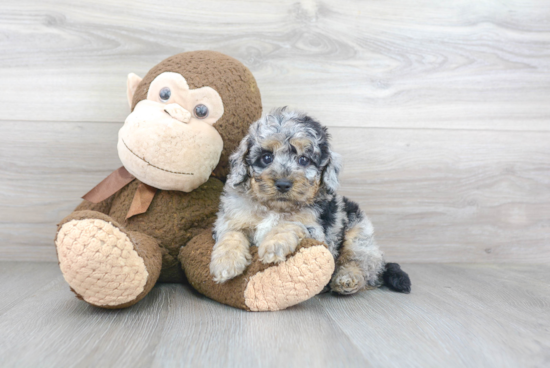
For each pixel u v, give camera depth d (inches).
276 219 26.3
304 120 27.6
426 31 35.3
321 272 24.0
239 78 28.6
